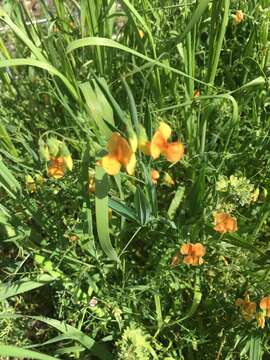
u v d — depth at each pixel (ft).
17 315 0.61
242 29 0.78
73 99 0.68
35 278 0.65
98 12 0.65
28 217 0.72
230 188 0.58
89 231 0.60
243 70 0.75
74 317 0.64
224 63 0.81
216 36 0.61
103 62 0.68
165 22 0.73
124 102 0.73
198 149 0.68
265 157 0.69
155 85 0.67
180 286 0.65
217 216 0.56
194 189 0.64
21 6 0.76
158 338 0.67
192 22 0.53
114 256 0.58
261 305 0.56
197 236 0.65
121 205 0.56
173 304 0.67
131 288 0.62
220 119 0.70
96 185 0.48
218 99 0.66
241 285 0.63
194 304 0.62
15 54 0.97
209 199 0.64
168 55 0.65
